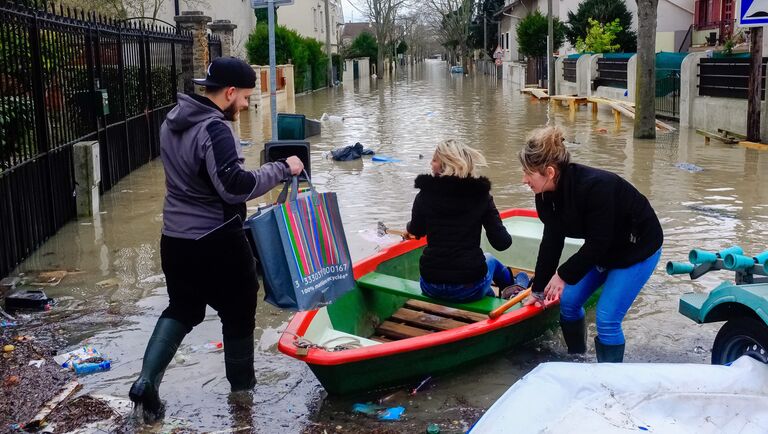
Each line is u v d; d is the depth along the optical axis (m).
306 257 4.12
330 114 23.19
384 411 4.20
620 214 4.27
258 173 3.93
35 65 7.73
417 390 4.45
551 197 4.38
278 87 28.19
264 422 4.09
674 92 18.80
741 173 11.33
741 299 3.90
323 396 4.39
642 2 15.11
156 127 13.71
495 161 12.73
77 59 9.26
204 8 29.75
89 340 5.22
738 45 23.06
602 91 25.39
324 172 11.94
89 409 4.19
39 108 7.83
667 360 4.84
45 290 6.31
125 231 8.30
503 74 51.09
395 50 75.06
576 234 4.36
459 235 4.72
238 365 4.36
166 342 4.04
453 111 23.67
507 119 20.66
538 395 2.94
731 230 7.93
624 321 5.50
